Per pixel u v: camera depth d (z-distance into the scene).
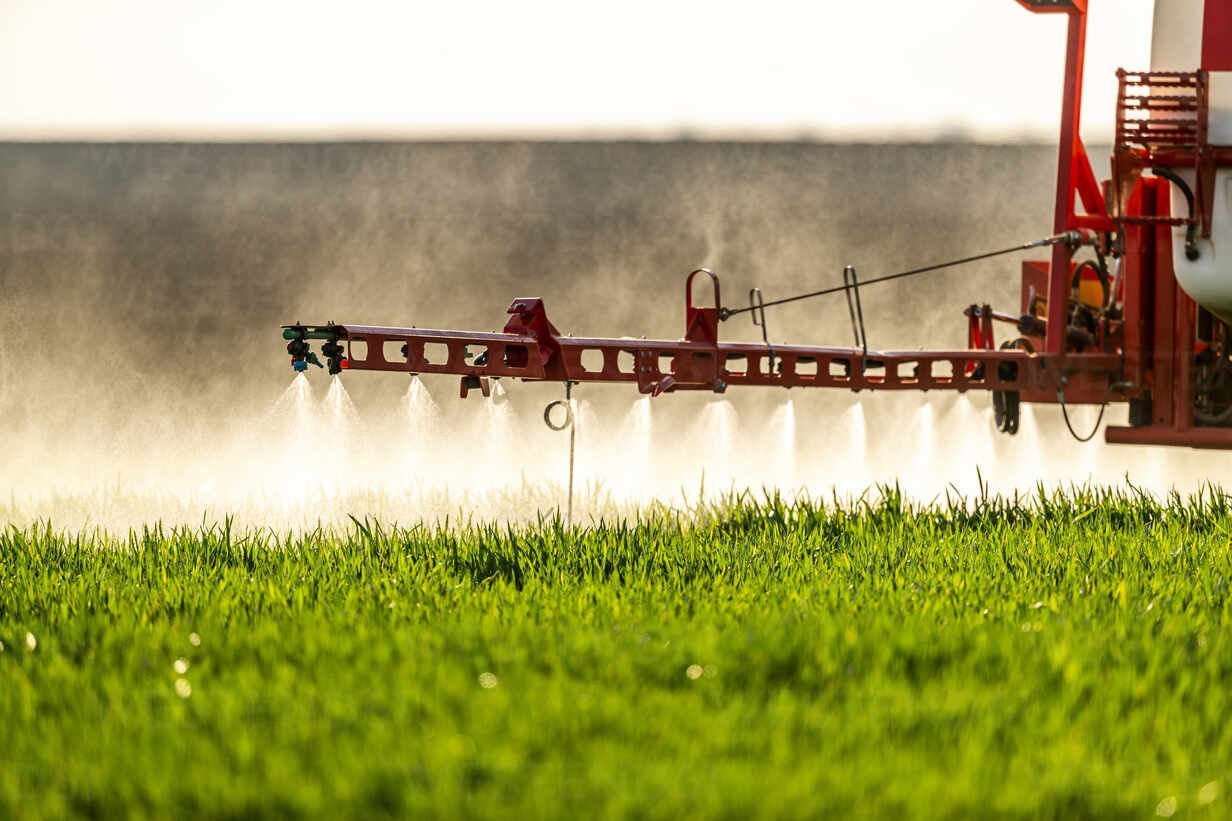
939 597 25.61
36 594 26.72
